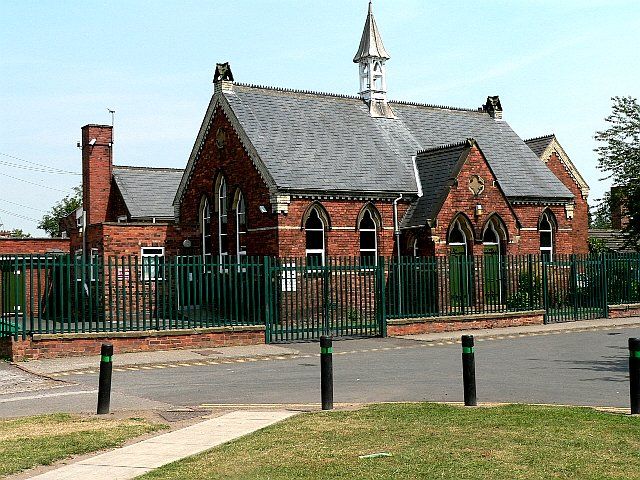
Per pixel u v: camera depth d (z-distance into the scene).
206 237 34.09
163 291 21.61
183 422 11.49
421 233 30.89
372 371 17.06
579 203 43.81
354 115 35.97
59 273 21.56
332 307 24.94
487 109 41.41
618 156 41.66
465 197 31.33
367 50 37.06
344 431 9.92
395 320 25.38
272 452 8.90
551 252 36.09
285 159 30.72
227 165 32.38
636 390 10.71
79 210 41.97
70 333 19.91
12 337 19.31
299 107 34.44
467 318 26.81
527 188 35.69
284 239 29.16
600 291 30.88
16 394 14.89
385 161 33.56
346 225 30.75
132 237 31.67
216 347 22.00
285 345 22.69
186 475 8.05
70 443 9.88
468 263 27.31
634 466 7.84
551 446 8.73
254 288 23.48
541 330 26.44
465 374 11.80
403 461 8.21
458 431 9.66
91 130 44.66
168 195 44.81
